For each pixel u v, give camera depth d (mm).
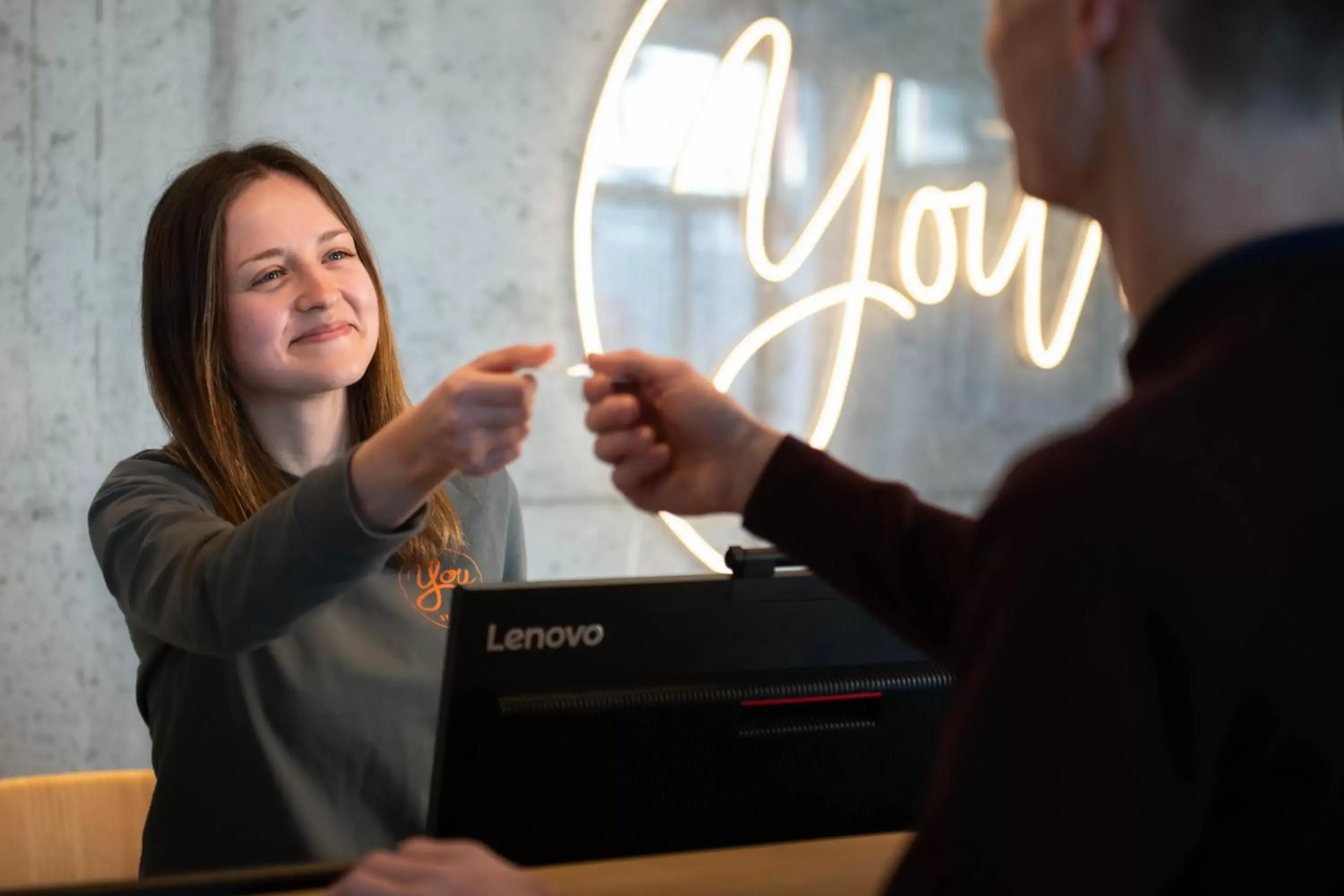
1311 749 606
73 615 2619
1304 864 624
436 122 2818
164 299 1650
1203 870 640
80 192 2545
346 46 2727
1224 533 586
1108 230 751
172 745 1581
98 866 1746
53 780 1731
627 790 1048
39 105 2502
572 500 3018
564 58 2936
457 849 865
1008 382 3568
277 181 1690
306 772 1595
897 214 3354
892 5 3301
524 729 1009
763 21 3080
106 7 2533
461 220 2855
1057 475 629
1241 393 623
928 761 1145
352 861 1085
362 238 1807
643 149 3020
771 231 3197
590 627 1025
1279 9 654
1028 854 585
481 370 1152
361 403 1828
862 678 1101
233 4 2627
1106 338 3705
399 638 1680
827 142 3246
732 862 1058
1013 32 761
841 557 1009
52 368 2553
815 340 3277
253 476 1667
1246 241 672
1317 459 612
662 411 1125
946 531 971
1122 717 581
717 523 3188
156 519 1476
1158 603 583
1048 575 606
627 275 3033
